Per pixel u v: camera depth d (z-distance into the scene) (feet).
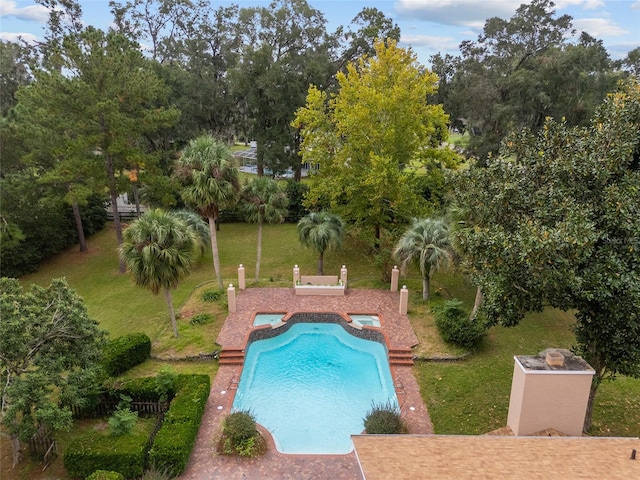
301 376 55.57
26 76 150.82
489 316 40.37
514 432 39.99
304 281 77.00
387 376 55.31
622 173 35.42
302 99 128.77
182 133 127.34
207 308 70.08
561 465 28.84
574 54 130.11
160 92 88.63
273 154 132.77
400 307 67.87
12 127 82.99
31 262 90.33
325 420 47.26
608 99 38.83
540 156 39.93
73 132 81.30
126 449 38.34
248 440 41.45
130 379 49.73
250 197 77.51
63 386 39.42
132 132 83.35
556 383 38.09
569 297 35.24
